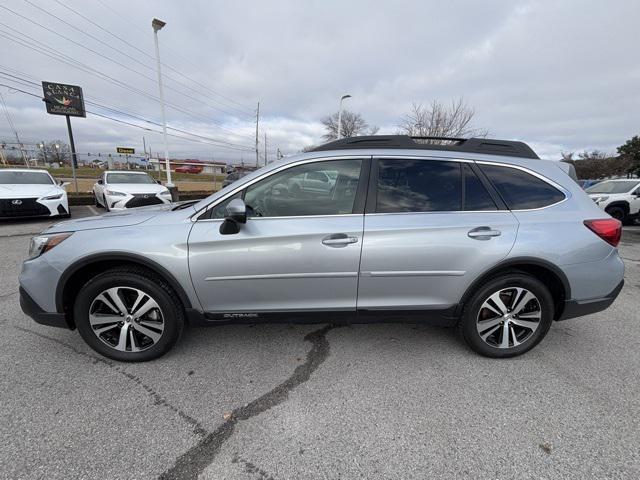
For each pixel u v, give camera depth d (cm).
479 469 179
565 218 261
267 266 247
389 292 258
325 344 297
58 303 249
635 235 931
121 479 169
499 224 254
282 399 228
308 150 274
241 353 281
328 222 247
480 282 259
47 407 215
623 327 341
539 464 182
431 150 268
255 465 179
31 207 832
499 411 220
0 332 305
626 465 182
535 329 273
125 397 227
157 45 1539
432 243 249
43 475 170
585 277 263
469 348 290
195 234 244
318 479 172
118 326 259
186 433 199
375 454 187
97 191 1162
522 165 271
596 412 221
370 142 270
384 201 254
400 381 249
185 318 268
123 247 241
